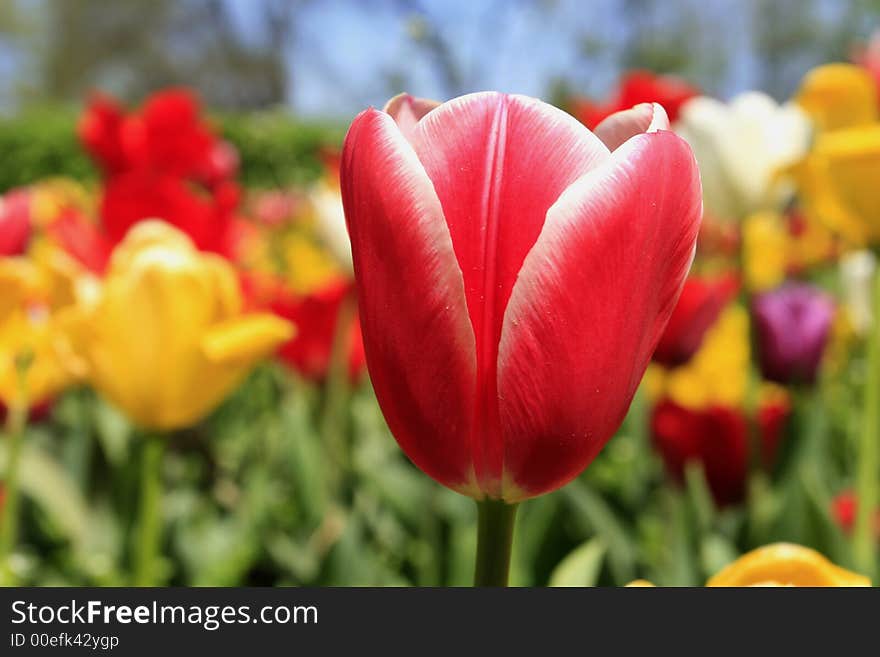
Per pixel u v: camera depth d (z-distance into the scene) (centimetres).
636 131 23
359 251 22
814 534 48
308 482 66
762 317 66
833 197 54
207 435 91
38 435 79
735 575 25
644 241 21
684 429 62
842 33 645
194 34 805
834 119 59
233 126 352
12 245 52
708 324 70
